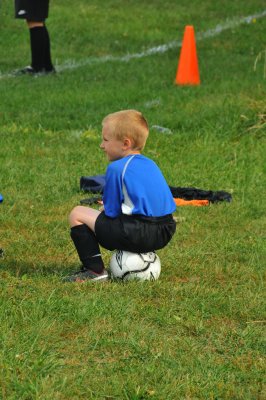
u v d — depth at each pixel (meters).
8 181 29.98
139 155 20.05
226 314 18.67
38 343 16.58
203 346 17.11
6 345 16.27
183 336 17.50
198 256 22.78
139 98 45.94
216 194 28.98
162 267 21.70
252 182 31.41
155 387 15.12
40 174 31.33
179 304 19.08
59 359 15.99
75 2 74.19
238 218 26.78
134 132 19.94
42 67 53.78
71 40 63.59
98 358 16.28
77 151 35.12
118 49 62.47
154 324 17.98
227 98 44.34
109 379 15.34
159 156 34.72
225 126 39.41
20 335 16.72
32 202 27.81
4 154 34.28
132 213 19.47
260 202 28.95
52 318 17.70
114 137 20.06
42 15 52.81
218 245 23.91
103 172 32.09
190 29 49.97
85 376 15.40
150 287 19.78
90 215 20.03
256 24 69.50
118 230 19.52
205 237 24.66
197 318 18.38
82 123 40.62
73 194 29.11
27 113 42.19
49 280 20.23
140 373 15.62
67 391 14.80
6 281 20.02
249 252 23.34
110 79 51.72
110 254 22.83
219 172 32.62
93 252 20.20
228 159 34.66
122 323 17.59
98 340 16.81
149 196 19.55
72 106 44.06
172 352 16.64
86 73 53.62
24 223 25.30
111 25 67.88
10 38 62.94
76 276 20.30
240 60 57.62
